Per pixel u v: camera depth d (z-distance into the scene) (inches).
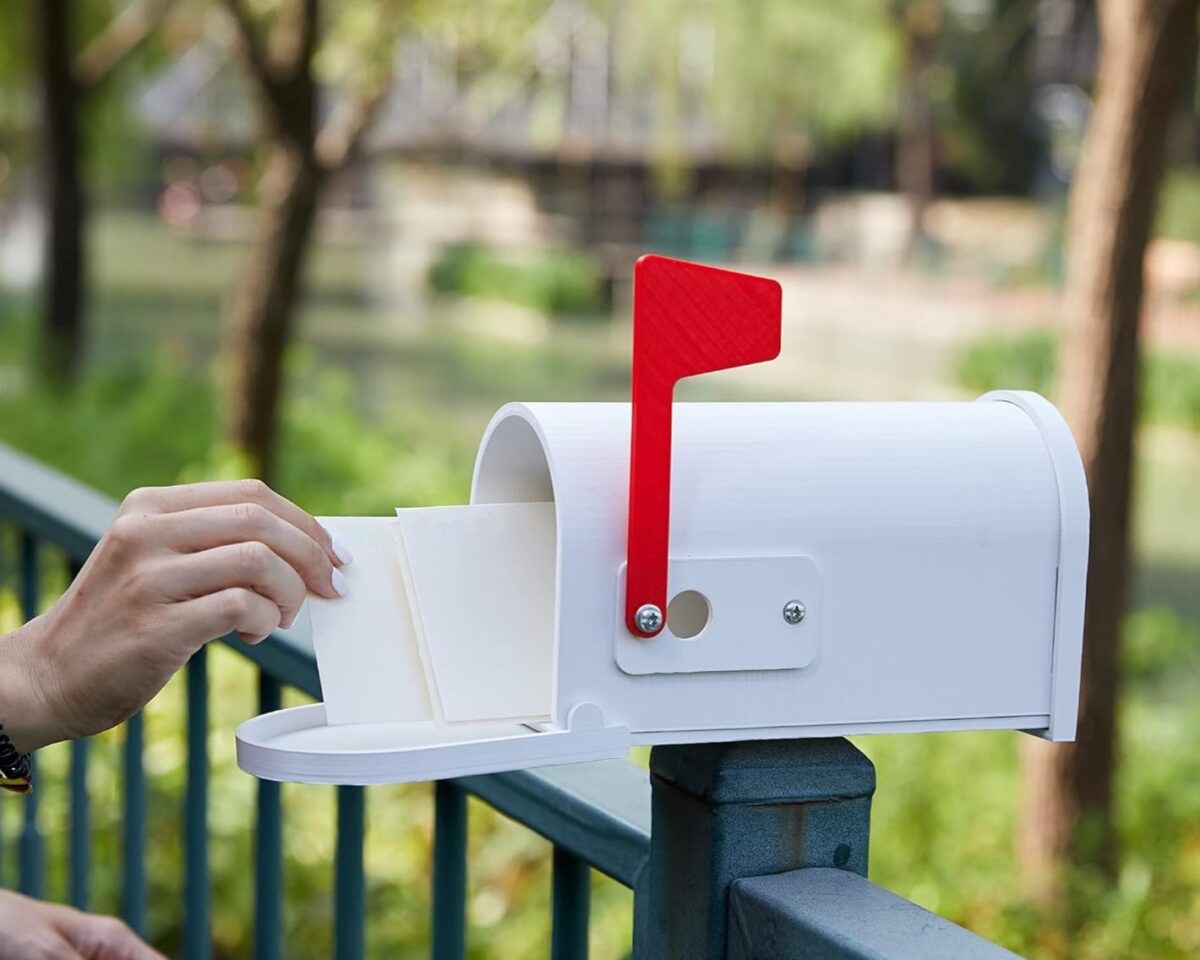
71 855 88.6
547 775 50.1
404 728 39.3
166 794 144.9
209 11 735.1
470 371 1109.7
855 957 35.8
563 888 51.1
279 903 68.8
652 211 1931.6
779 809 40.4
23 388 602.5
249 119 994.1
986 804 276.2
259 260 449.7
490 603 39.0
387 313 1521.9
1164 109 258.4
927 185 1724.9
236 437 452.1
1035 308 1338.6
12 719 41.0
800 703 38.5
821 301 1520.7
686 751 41.4
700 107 1413.6
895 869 255.0
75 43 679.7
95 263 1817.2
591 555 37.0
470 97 618.2
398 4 504.1
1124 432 264.4
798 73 1183.6
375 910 157.9
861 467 39.0
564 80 641.6
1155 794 293.3
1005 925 242.1
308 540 39.3
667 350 36.2
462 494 483.2
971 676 39.6
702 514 37.6
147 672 39.9
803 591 38.1
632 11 677.9
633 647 37.2
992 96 1728.6
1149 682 399.9
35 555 88.7
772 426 39.2
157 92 1932.8
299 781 35.4
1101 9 263.7
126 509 40.6
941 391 1057.5
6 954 50.9
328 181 497.0
